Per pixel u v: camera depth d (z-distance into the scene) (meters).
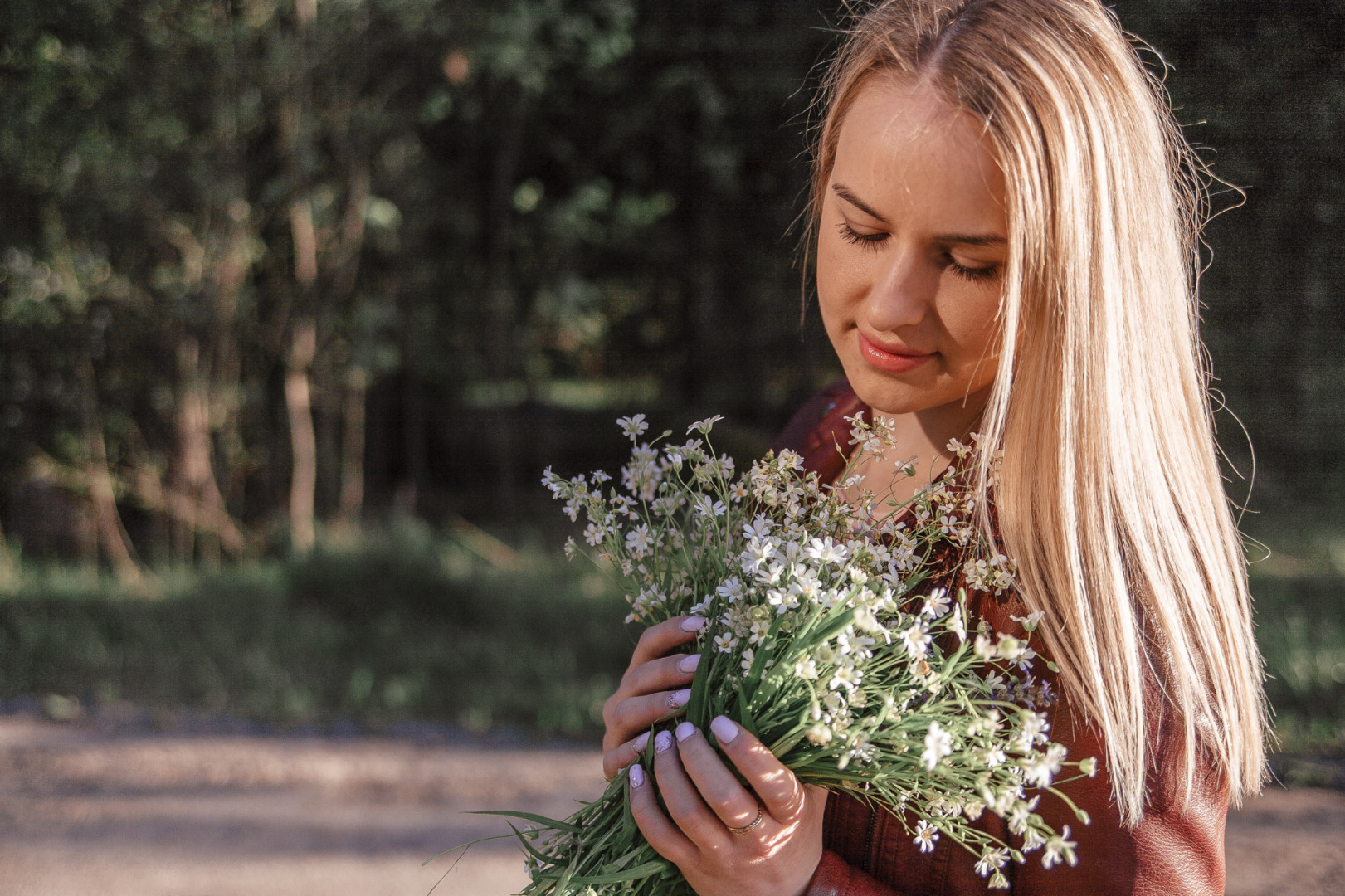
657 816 0.84
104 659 5.84
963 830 0.79
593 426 11.73
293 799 4.39
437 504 10.24
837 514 0.87
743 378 11.68
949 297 0.78
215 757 4.75
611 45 8.95
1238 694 0.79
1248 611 0.85
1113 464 0.76
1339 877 3.49
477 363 11.13
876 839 0.88
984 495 0.82
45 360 8.10
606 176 10.77
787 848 0.81
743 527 0.90
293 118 8.26
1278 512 9.16
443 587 6.83
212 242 8.23
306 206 8.56
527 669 5.96
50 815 4.14
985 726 0.72
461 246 10.52
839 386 1.14
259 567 7.99
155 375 8.45
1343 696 4.94
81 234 8.03
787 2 9.70
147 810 4.22
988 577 0.82
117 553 8.13
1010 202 0.73
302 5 8.04
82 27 7.44
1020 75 0.73
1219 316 10.68
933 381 0.82
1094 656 0.75
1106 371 0.75
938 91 0.74
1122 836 0.75
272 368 9.20
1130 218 0.78
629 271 11.66
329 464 9.25
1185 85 8.65
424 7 8.09
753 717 0.81
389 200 9.21
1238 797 0.84
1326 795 4.18
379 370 9.38
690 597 0.96
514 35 8.38
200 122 8.02
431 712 5.46
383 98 8.64
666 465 0.95
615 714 0.93
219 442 8.97
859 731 0.77
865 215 0.79
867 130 0.77
